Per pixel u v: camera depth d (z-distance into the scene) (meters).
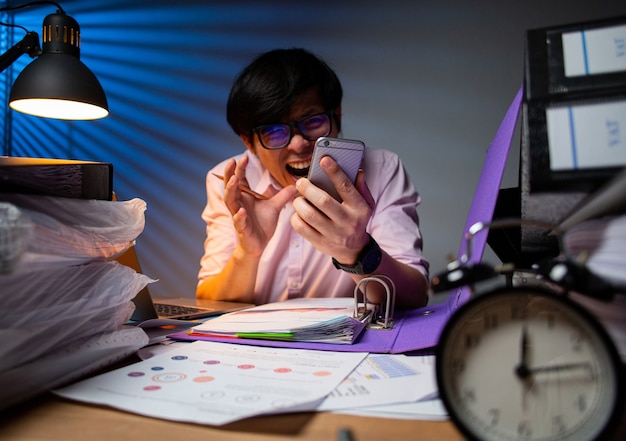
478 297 0.34
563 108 0.44
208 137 2.76
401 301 1.00
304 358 0.56
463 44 2.42
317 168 0.78
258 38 2.70
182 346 0.63
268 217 1.20
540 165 0.44
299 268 1.56
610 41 0.45
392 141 2.51
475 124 2.41
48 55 1.23
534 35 0.47
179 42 2.81
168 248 2.79
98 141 2.90
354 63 2.56
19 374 0.42
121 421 0.39
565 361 0.33
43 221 0.45
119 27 2.90
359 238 0.82
